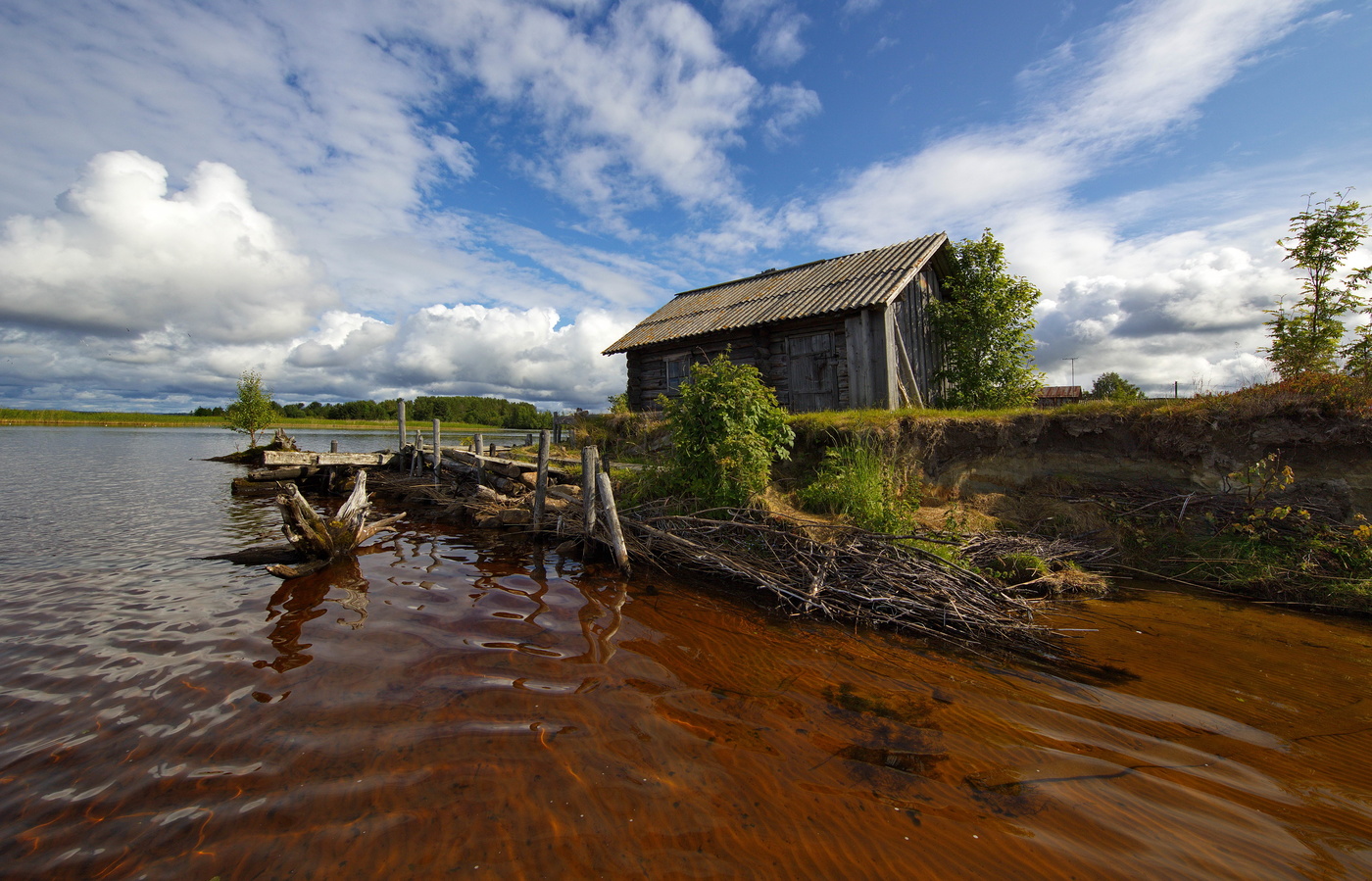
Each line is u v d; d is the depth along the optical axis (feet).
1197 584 19.52
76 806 8.02
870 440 26.30
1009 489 25.90
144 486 46.80
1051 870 7.07
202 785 8.47
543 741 9.77
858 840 7.58
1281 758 9.57
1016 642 14.85
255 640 14.15
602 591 18.79
